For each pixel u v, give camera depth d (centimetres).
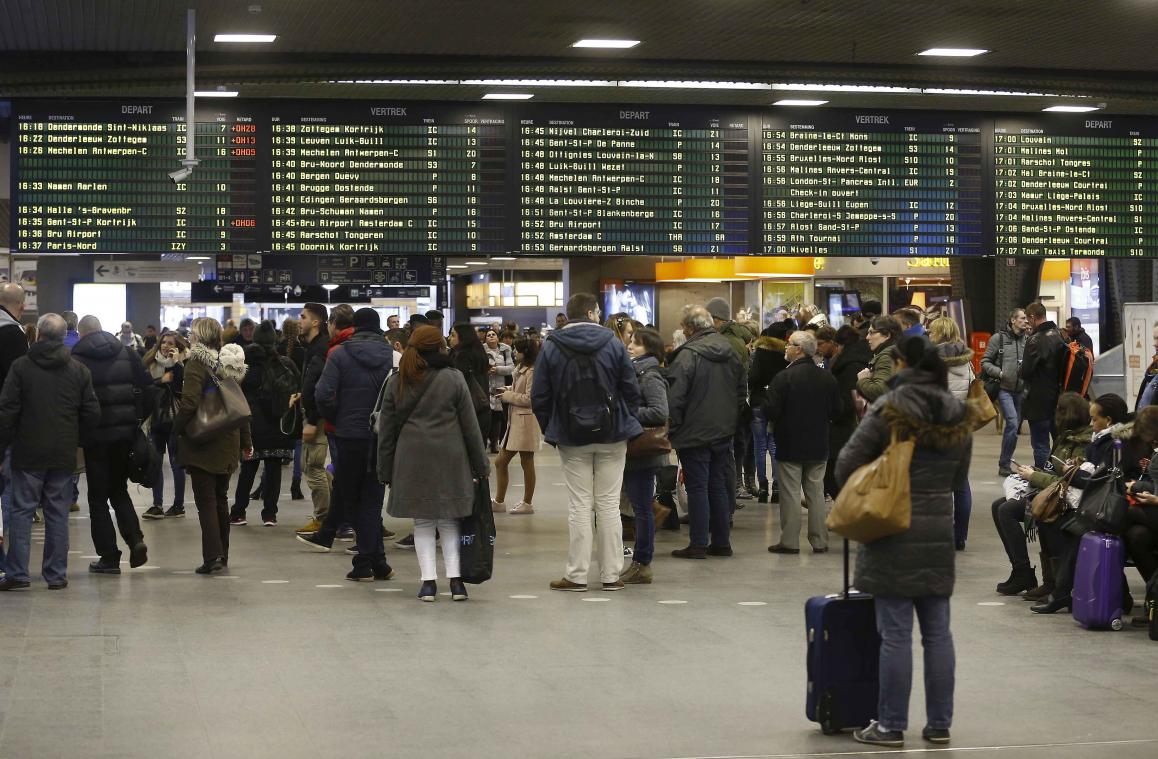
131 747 543
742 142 1440
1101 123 1507
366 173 1382
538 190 1409
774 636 768
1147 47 1278
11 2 1059
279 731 568
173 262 2361
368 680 659
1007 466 1595
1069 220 1505
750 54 1294
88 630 771
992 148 1487
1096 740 568
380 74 1275
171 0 1059
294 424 1211
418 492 852
